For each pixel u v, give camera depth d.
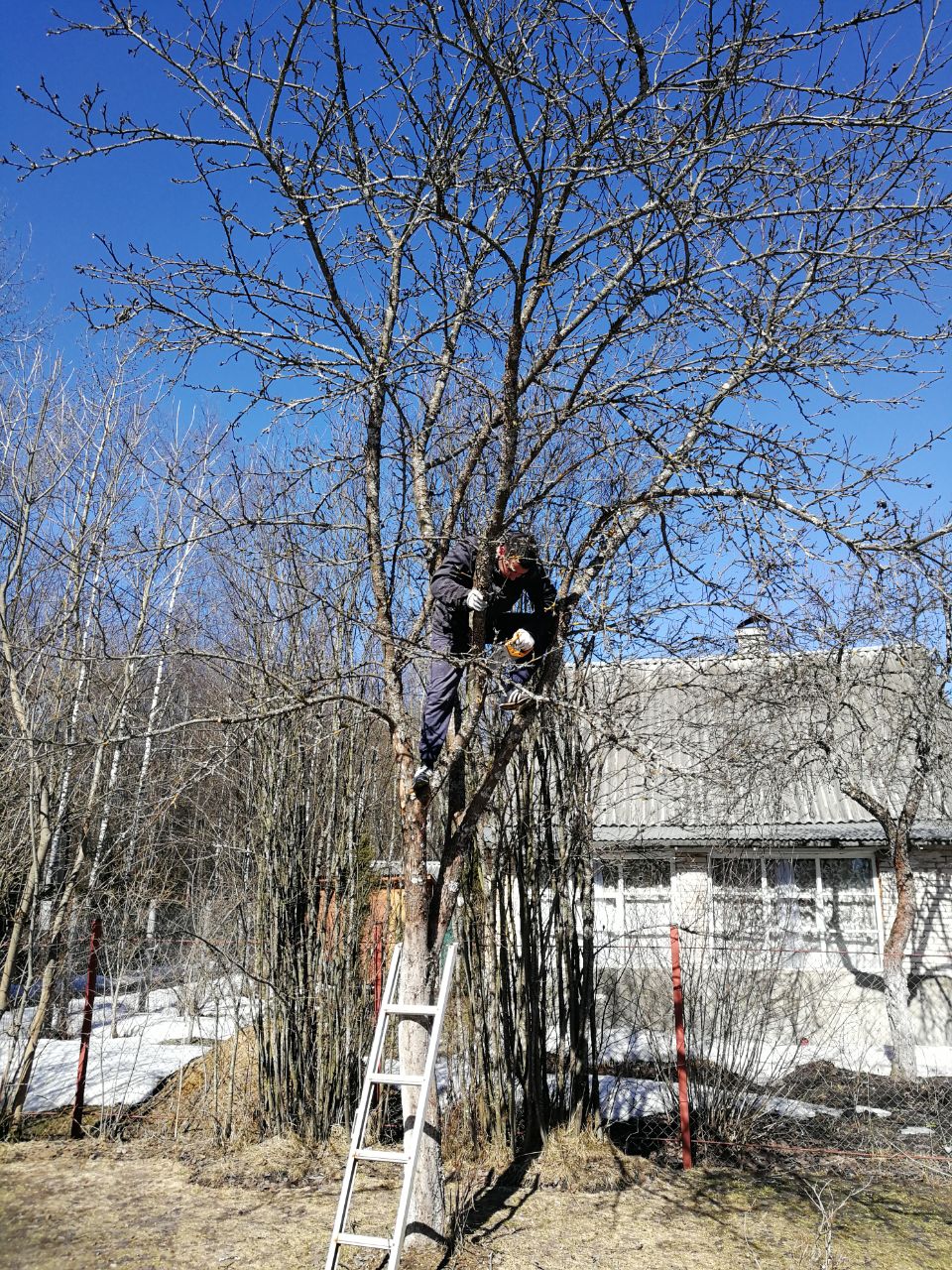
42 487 10.09
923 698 11.23
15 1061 8.65
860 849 14.57
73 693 9.62
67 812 9.47
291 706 5.41
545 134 4.75
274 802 8.53
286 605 8.64
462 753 5.80
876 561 4.83
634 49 4.63
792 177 5.16
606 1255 5.47
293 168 5.38
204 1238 5.65
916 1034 12.62
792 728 10.73
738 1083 7.88
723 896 10.36
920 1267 5.40
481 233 4.87
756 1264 5.39
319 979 8.11
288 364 5.85
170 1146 7.46
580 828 7.66
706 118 4.80
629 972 10.15
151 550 5.73
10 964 8.45
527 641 5.28
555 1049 7.71
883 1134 7.92
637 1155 7.28
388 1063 8.11
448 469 7.69
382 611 5.71
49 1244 5.52
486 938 7.50
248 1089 7.96
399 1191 6.61
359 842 8.80
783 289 5.29
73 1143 7.53
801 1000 9.92
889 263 5.16
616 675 7.66
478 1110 7.19
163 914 10.65
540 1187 6.58
